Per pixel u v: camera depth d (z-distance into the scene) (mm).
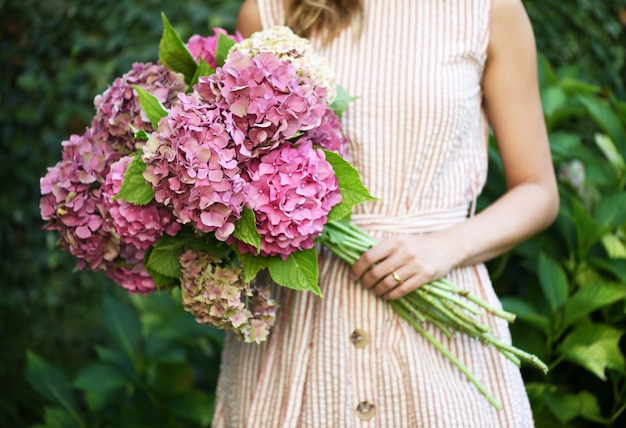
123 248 1484
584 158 2303
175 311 2479
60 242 1521
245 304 1441
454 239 1529
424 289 1503
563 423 2105
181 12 3682
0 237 3641
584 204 2338
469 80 1593
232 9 3646
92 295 3672
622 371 2012
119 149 1476
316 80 1367
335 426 1501
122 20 3717
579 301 2057
